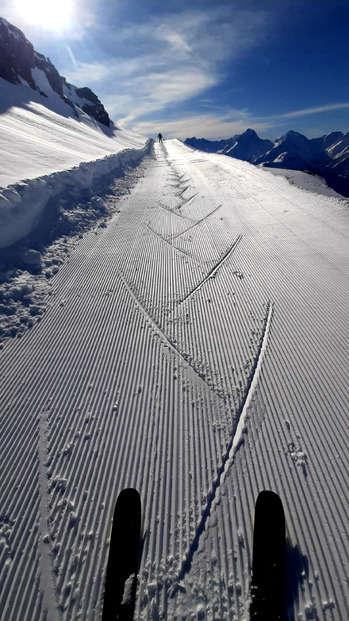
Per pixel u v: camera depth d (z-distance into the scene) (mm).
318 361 4387
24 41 29781
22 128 15203
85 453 3461
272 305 5598
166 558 2670
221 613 2387
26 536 2822
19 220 7426
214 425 3701
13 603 2453
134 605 2434
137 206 10992
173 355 4691
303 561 2607
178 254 7648
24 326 5262
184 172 16922
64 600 2473
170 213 10352
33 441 3580
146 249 7898
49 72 32281
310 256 7094
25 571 2621
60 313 5578
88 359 4645
